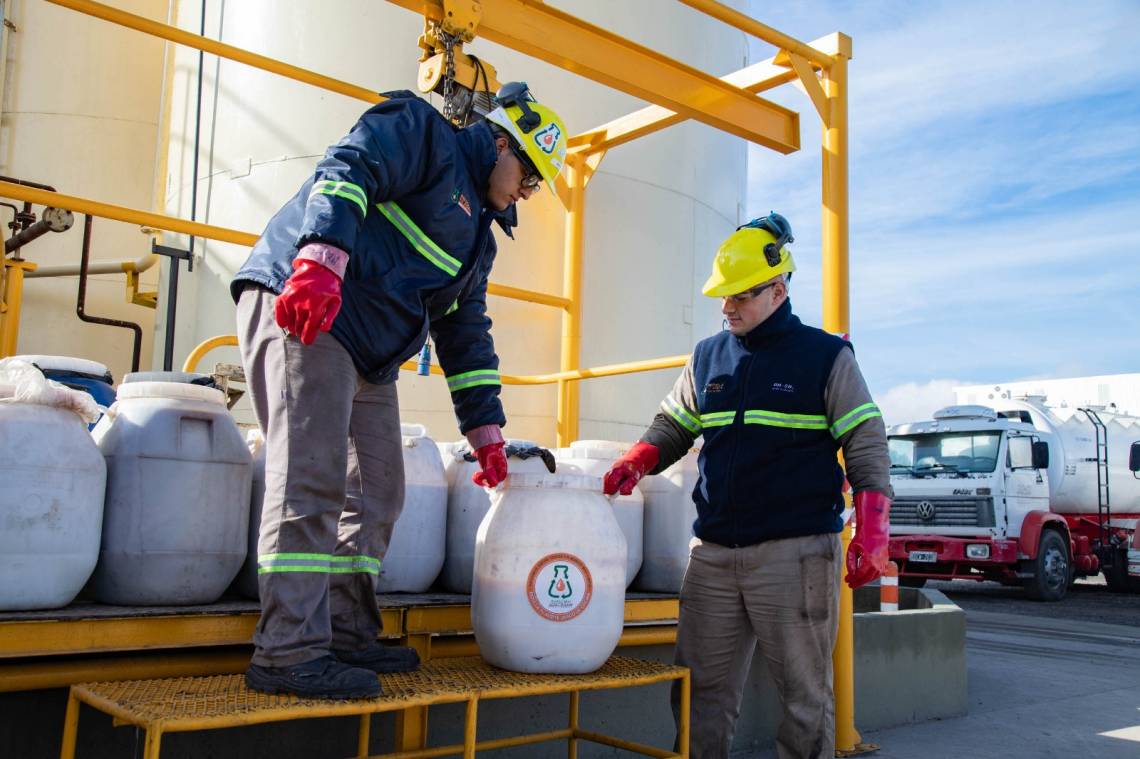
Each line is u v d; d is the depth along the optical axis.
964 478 12.56
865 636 4.27
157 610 2.23
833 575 2.62
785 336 2.71
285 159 5.94
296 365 2.07
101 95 8.02
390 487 2.41
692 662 2.74
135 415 2.31
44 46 7.94
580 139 5.49
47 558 2.05
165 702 1.82
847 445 2.62
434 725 2.85
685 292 6.62
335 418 2.09
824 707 2.58
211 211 6.20
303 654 1.98
